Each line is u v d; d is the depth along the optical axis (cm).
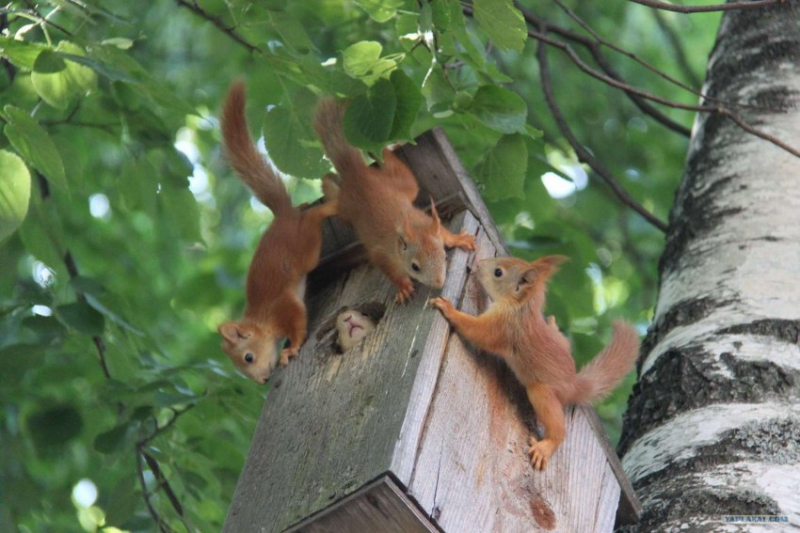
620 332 1008
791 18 1204
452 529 789
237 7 1069
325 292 1085
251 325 1107
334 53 1401
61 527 1346
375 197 1020
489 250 1023
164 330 1614
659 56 1922
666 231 1163
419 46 940
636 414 952
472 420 866
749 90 1157
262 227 2122
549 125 1758
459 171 1045
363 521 786
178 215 1227
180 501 1266
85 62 902
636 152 1836
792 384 899
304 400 938
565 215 1769
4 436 1312
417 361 861
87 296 1170
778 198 1050
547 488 873
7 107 857
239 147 1157
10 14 1019
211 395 1195
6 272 1252
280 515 830
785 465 846
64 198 1567
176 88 1664
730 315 962
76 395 1385
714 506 833
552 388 895
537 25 1391
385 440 801
